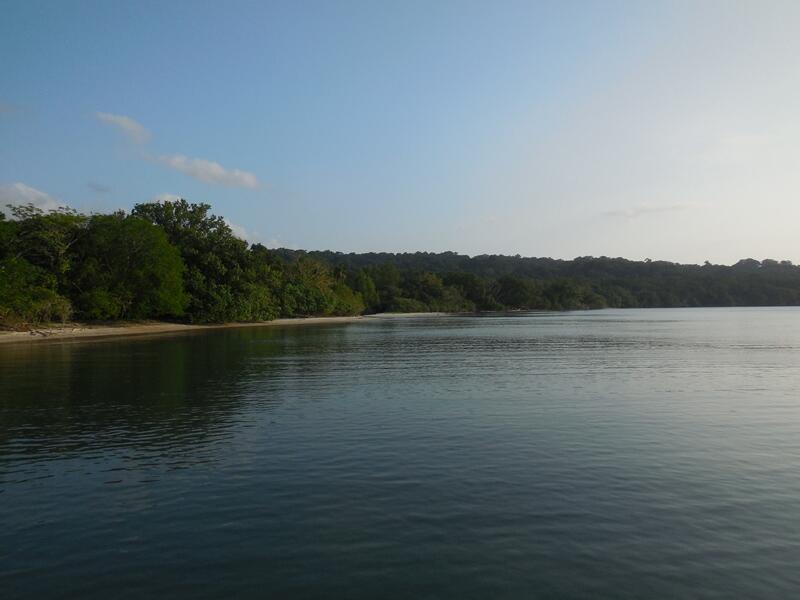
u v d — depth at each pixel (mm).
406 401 24016
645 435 17797
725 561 9422
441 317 169625
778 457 15336
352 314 166875
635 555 9617
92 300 78688
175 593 8508
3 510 11727
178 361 40125
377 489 12812
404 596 8367
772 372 34156
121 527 10828
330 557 9562
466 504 11891
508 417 20625
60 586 8727
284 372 34031
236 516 11312
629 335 75125
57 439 17453
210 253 104312
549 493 12539
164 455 15656
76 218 81375
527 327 101625
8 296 64438
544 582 8758
